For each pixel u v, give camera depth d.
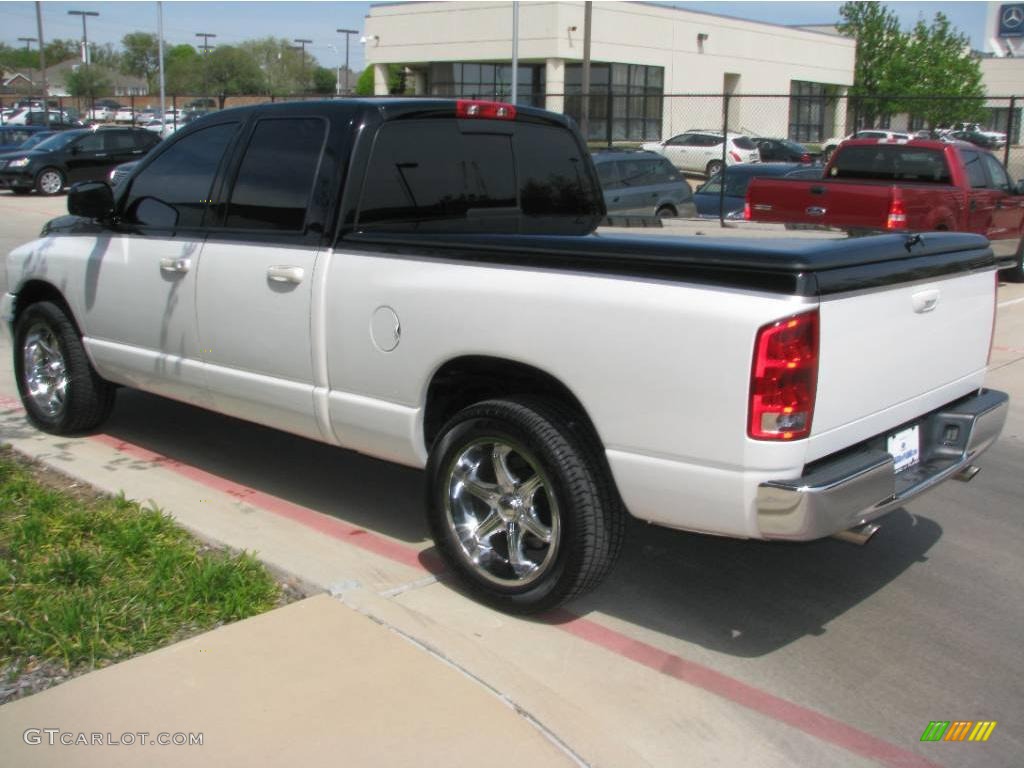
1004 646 4.18
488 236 4.10
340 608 4.00
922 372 4.12
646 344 3.62
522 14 38.66
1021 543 5.28
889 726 3.57
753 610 4.43
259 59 90.62
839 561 4.99
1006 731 3.57
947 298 4.19
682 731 3.49
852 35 47.97
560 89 39.03
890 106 34.53
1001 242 13.41
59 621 3.78
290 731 3.18
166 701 3.33
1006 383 8.71
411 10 41.47
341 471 6.01
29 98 61.56
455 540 4.29
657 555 5.00
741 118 46.28
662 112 43.03
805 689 3.79
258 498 5.49
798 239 4.03
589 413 3.81
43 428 6.52
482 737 3.19
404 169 4.82
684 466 3.62
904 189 11.23
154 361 5.54
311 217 4.68
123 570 4.32
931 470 4.23
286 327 4.77
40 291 6.48
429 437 4.55
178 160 5.44
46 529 4.66
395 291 4.32
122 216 5.74
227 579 4.16
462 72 42.09
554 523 3.99
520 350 3.95
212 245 5.11
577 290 3.79
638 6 40.72
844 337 3.58
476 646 3.84
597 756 3.25
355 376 4.55
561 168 5.68
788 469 3.48
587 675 3.82
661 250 3.61
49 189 26.83
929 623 4.36
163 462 6.04
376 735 3.17
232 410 5.25
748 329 3.41
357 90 47.75
